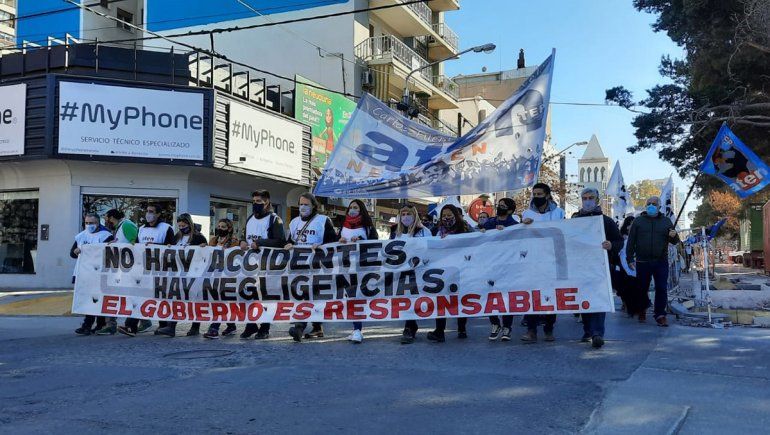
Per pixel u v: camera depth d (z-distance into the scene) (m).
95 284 9.34
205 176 19.75
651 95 22.62
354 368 6.32
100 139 17.47
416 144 8.98
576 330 8.98
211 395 5.29
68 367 6.62
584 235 7.65
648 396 5.01
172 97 18.17
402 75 29.58
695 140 22.97
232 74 20.11
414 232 8.64
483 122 8.32
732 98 21.67
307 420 4.54
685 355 6.62
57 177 18.44
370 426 4.38
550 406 4.79
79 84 17.36
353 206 8.73
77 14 28.89
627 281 9.95
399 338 8.39
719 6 20.69
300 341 8.23
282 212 23.61
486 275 7.95
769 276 24.38
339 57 27.64
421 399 5.06
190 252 9.05
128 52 18.58
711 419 4.43
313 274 8.52
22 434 4.29
